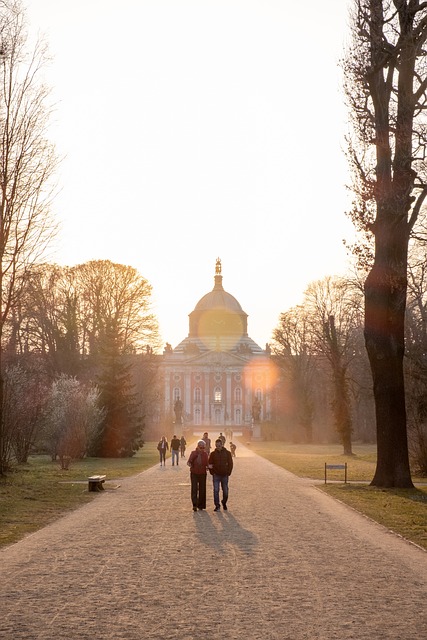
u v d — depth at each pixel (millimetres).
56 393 53688
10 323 70812
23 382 50438
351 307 73250
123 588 12867
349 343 82250
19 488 31906
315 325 88562
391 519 22344
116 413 66375
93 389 62281
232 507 25516
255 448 92875
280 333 109562
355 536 18859
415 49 31094
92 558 15711
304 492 31438
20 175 34594
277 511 24297
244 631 10289
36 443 60969
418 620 10883
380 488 32844
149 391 101625
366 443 107062
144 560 15438
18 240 35250
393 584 13242
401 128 31344
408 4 31719
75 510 24906
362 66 32156
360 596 12328
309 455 71500
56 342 81625
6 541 18172
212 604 11758
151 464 55094
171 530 19844
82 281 87750
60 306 84562
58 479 38469
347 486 34156
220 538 18391
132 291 89188
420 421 43500
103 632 10234
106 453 65750
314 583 13281
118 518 22562
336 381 74938
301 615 11125
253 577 13750
